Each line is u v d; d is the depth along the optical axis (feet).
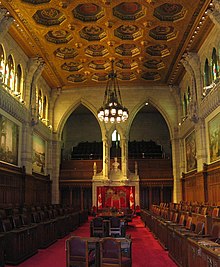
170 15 54.03
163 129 109.29
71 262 21.94
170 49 65.05
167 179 85.05
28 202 63.52
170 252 31.63
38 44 61.82
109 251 20.88
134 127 109.81
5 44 55.42
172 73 76.79
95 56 69.26
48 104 85.76
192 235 24.34
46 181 80.28
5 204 52.03
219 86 51.39
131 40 61.93
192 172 70.79
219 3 44.73
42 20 54.80
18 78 63.52
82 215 68.08
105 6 50.19
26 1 48.06
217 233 23.89
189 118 65.72
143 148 103.19
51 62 70.38
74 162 90.74
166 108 85.76
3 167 52.44
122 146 85.20
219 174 54.03
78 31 58.49
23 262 30.22
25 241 31.45
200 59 63.93
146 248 37.14
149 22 55.16
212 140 57.93
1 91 50.98
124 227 42.16
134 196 83.46
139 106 86.69
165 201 86.84
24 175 61.62
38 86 75.36
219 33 52.75
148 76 81.00
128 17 54.90
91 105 86.63
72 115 110.93
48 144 84.64
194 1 48.01
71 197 86.84
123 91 86.79
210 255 16.85
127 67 75.31
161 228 38.70
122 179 83.92
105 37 61.11
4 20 49.93
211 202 57.31
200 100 63.52
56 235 43.37
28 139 64.95
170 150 107.45
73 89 87.56
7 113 55.21
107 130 85.76
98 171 88.58
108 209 65.87
